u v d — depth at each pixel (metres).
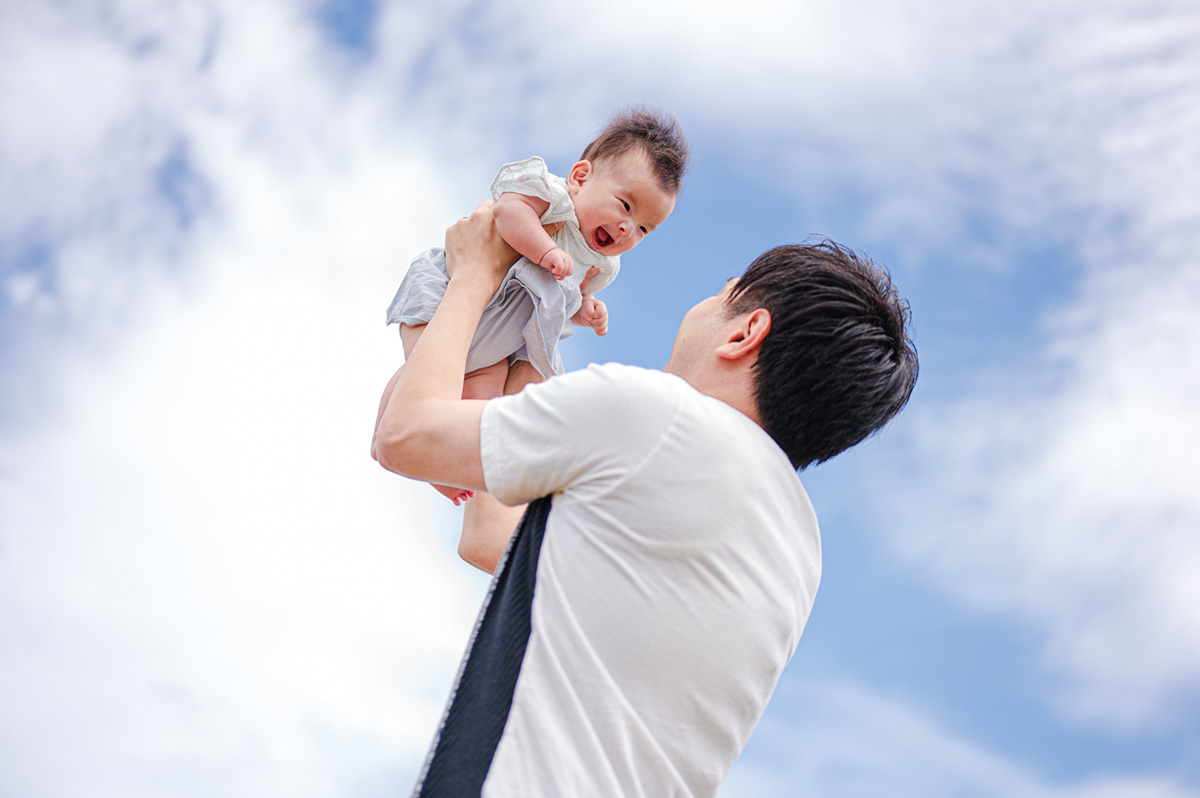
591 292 2.00
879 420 1.31
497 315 1.74
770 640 1.19
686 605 1.11
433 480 1.25
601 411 1.13
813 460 1.32
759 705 1.21
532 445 1.15
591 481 1.13
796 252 1.33
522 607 1.13
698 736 1.13
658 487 1.11
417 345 1.41
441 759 1.09
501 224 1.67
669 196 1.95
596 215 1.90
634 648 1.09
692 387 1.27
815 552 1.29
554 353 1.78
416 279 1.77
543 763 1.03
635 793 1.06
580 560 1.11
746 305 1.31
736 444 1.17
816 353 1.24
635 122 2.01
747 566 1.16
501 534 1.65
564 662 1.08
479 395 1.79
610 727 1.06
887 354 1.29
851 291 1.28
